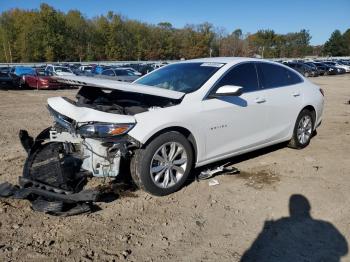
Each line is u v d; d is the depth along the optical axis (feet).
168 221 12.57
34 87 74.59
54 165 14.11
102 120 13.01
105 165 13.48
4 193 12.68
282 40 350.84
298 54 355.15
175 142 14.24
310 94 20.90
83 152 13.97
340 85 83.56
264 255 10.76
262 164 18.42
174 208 13.50
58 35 251.39
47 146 15.20
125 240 11.34
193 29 313.32
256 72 18.06
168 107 14.30
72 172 13.80
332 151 21.03
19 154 19.43
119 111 13.91
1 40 263.29
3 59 264.93
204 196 14.53
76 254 10.58
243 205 13.87
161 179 14.29
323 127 28.32
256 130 17.60
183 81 16.30
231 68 16.80
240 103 16.53
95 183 15.26
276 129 18.89
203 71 16.65
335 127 28.37
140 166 13.61
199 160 15.33
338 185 15.87
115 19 282.36
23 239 11.27
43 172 13.89
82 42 271.08
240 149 17.02
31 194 12.50
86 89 16.10
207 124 15.19
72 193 12.90
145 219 12.66
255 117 17.34
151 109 13.99
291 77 20.30
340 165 18.49
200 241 11.43
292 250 11.02
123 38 286.87
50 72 83.97
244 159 19.16
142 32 297.33
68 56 260.42
